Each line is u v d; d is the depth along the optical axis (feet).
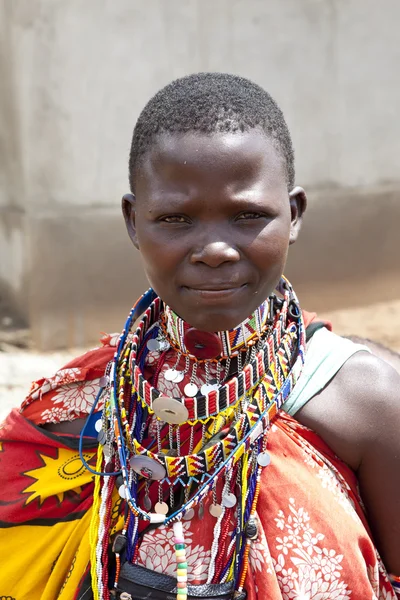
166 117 4.63
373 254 26.89
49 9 21.83
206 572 4.90
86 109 22.68
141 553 4.96
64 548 5.27
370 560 5.19
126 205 5.12
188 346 5.07
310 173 25.77
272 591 4.86
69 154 22.79
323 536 4.96
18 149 22.70
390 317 25.17
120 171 23.32
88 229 23.29
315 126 25.50
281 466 4.99
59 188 22.90
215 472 4.82
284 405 5.12
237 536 4.88
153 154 4.64
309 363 5.17
